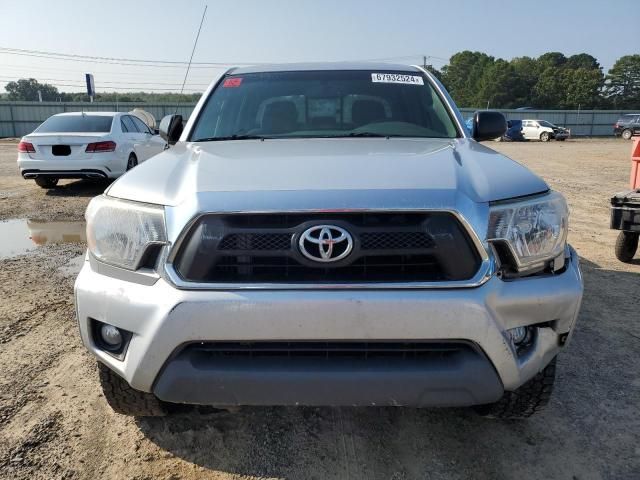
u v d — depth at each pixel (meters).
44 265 5.30
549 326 2.12
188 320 1.90
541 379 2.28
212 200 1.97
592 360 3.31
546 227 2.10
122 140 9.96
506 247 2.00
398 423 2.65
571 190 10.92
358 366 1.95
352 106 3.33
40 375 3.08
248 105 3.35
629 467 2.34
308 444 2.49
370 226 1.94
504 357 1.95
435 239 1.92
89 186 10.62
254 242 1.94
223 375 1.94
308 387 1.94
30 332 3.67
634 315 4.03
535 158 19.89
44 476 2.25
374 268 1.94
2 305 4.17
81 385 2.97
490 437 2.54
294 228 1.93
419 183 2.04
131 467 2.32
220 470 2.31
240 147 2.75
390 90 3.45
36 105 39.66
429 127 3.20
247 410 2.74
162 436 2.53
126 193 2.20
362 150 2.56
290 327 1.89
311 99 3.36
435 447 2.47
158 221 2.02
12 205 8.55
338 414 2.72
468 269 1.94
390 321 1.88
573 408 2.79
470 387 1.94
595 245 6.26
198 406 2.76
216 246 1.93
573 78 92.69
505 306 1.95
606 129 50.28
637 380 3.07
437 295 1.89
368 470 2.31
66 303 4.23
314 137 3.04
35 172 9.48
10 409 2.73
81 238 6.47
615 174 14.02
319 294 1.89
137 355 1.99
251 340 1.92
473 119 3.46
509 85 94.12
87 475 2.26
